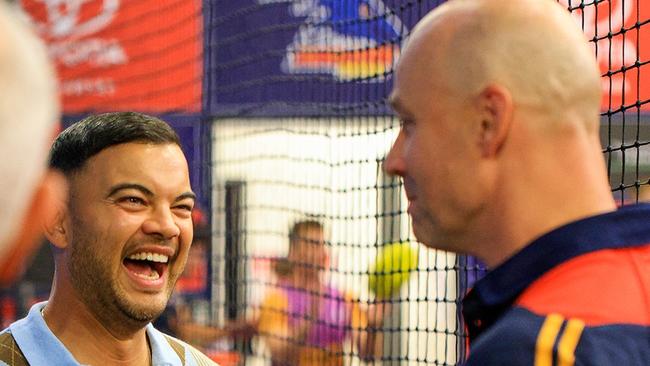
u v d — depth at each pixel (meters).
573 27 2.14
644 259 2.04
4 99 1.13
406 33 6.53
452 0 2.23
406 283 8.12
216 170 8.29
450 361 8.12
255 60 7.71
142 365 3.42
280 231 8.37
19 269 1.31
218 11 8.43
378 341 7.89
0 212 1.15
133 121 3.40
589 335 1.90
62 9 9.50
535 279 2.03
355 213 8.12
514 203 2.09
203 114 8.31
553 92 2.08
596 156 2.12
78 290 3.32
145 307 3.34
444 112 2.14
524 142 2.09
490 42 2.10
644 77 7.10
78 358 3.31
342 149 8.00
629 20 7.18
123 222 3.31
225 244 8.12
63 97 9.50
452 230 2.17
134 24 9.38
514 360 1.89
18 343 3.25
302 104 7.34
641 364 1.88
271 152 8.37
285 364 7.72
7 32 1.15
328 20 7.84
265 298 7.79
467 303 2.12
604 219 2.05
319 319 7.58
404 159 2.22
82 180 3.33
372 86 7.51
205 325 7.95
